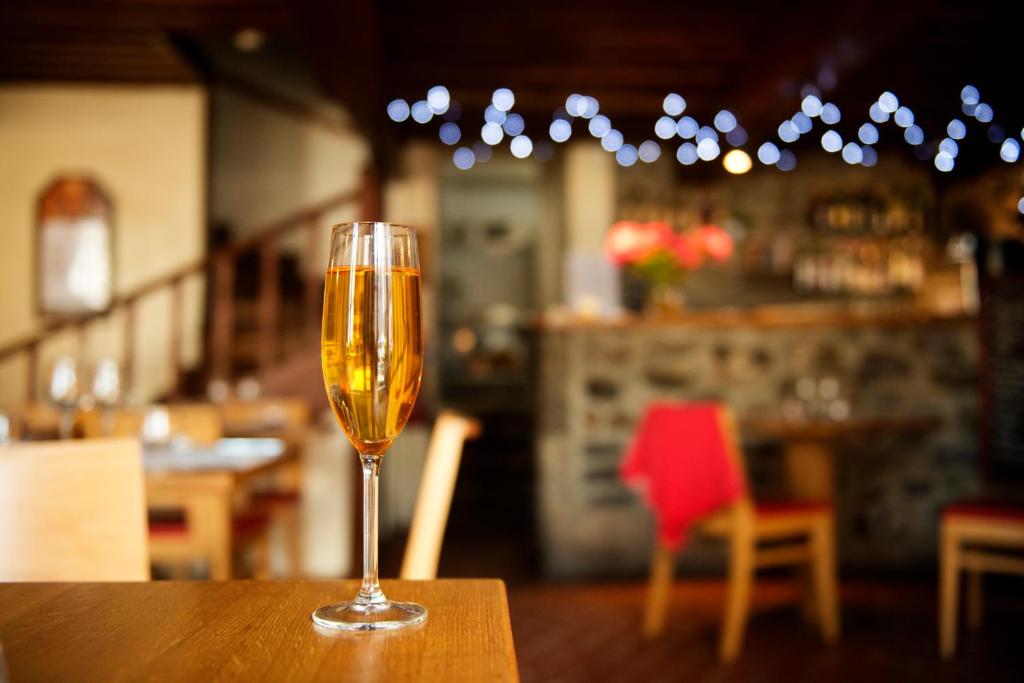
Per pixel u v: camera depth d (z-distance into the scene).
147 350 6.61
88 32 5.69
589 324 4.98
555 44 5.64
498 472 7.54
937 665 3.38
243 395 5.12
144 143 6.75
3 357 4.56
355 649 0.54
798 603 4.30
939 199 5.55
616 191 7.72
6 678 0.47
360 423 0.64
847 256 7.44
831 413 4.85
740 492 3.50
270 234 5.14
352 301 0.63
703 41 5.56
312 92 8.41
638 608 4.28
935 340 5.04
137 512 1.15
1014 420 4.79
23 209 6.67
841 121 7.00
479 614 0.62
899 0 4.02
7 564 1.08
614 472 4.96
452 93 6.39
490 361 9.15
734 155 5.33
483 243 10.20
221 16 5.41
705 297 7.68
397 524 6.92
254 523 3.39
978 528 3.46
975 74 6.11
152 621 0.60
